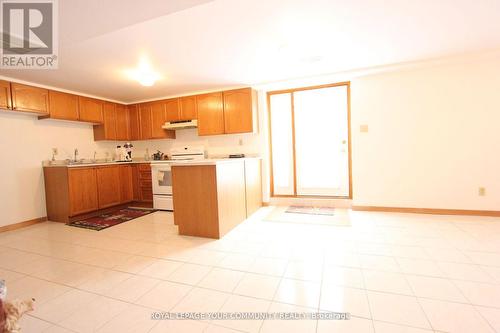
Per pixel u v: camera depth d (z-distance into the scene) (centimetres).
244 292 168
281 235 277
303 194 425
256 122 419
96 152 464
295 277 185
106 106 454
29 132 362
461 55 301
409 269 190
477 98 308
